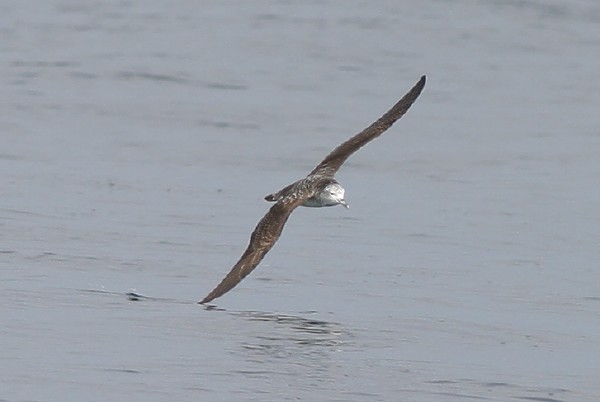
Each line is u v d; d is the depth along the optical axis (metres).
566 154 22.92
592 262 16.55
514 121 25.42
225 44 30.97
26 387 11.37
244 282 15.20
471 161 22.33
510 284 15.48
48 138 22.84
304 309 14.18
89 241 16.66
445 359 12.63
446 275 15.79
